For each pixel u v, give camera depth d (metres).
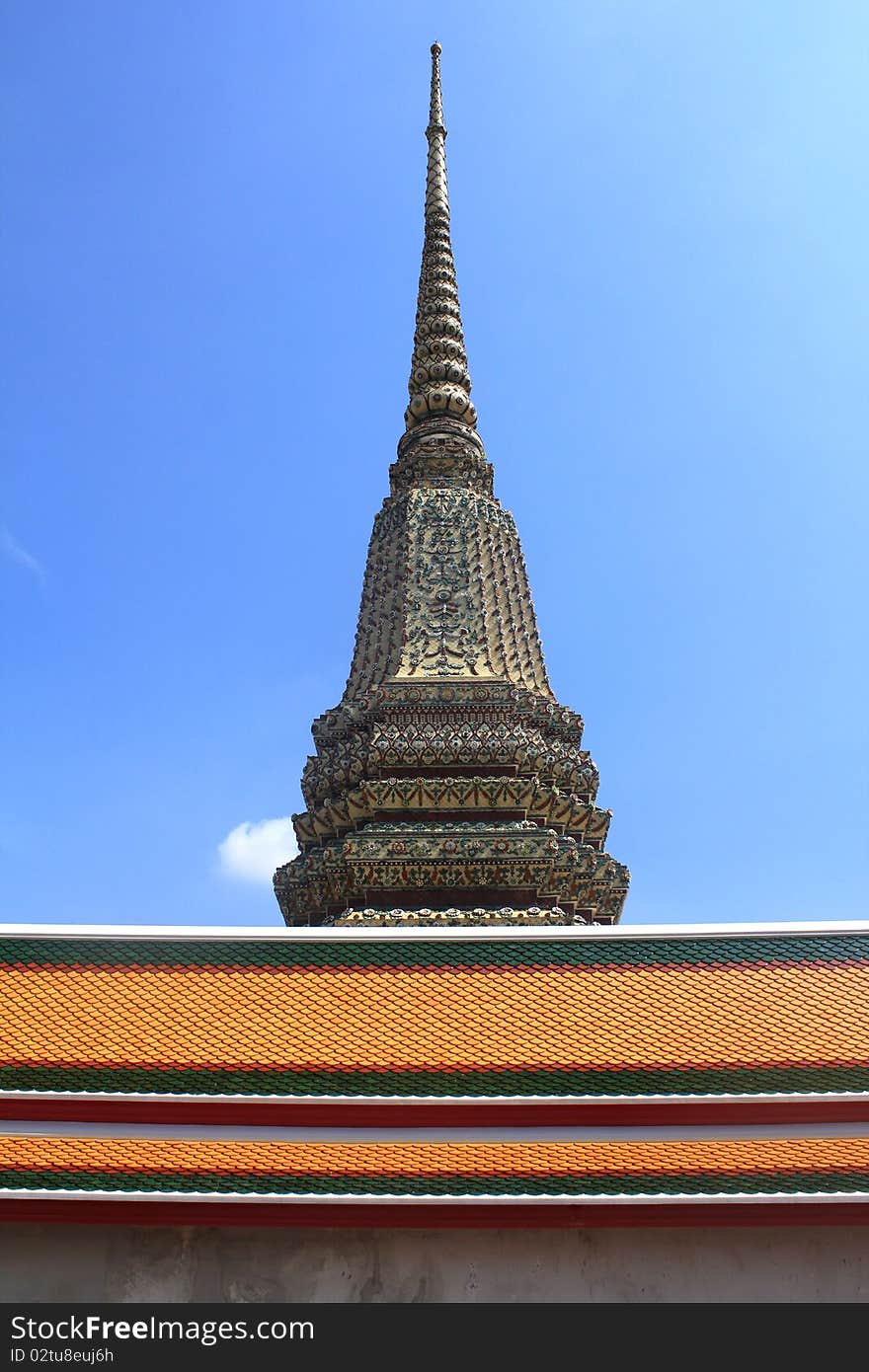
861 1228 14.12
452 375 34.44
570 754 26.53
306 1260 13.91
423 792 24.05
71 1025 15.61
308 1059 15.21
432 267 36.72
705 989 16.38
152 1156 14.16
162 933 17.02
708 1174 14.02
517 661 28.83
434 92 40.78
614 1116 14.77
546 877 23.05
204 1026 15.70
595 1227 13.98
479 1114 14.72
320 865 24.72
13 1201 13.73
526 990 16.41
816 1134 14.66
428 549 29.02
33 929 16.97
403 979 16.55
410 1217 13.70
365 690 28.11
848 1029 15.64
